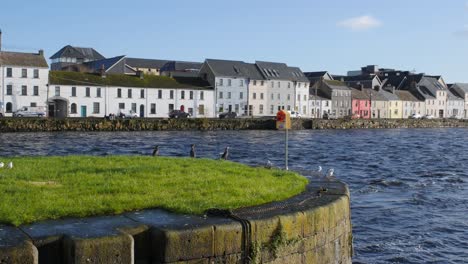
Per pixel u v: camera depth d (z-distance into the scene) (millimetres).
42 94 84625
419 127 127938
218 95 105188
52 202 9836
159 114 96312
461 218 21375
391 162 42188
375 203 23891
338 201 11391
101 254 7754
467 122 138500
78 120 75312
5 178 12688
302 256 10008
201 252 8547
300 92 120812
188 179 13133
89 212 9312
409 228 19641
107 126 77375
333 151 50969
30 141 54375
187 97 100062
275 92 115438
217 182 12742
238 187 12133
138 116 90375
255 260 9023
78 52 133000
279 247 9383
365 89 141500
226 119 89000
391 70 181000
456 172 36688
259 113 112500
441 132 103375
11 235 7789
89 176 13258
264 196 11102
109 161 17359
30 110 80312
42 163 16422
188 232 8430
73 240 7617
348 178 31906
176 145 53344
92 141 56156
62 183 12148
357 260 15891
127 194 10945
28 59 84625
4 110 82000
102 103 89938
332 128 107500
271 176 14312
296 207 10484
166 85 97625
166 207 9945
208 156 42281
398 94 149250
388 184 29734
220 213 9562
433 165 40906
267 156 43750
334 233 11070
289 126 17703
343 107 131125
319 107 125438
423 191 27641
